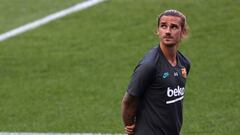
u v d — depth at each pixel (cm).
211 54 3178
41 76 3008
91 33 3581
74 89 2820
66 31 3647
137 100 1420
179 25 1411
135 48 3322
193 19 3672
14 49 3409
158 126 1423
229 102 2598
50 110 2588
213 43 3325
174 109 1435
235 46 3266
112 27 3647
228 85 2786
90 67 3092
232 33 3441
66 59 3216
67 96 2742
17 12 4081
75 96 2738
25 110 2592
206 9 3806
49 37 3569
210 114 2480
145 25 3638
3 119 2498
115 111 2550
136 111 1445
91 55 3253
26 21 3884
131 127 1459
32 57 3269
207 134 2286
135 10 3881
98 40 3462
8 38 3597
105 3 4053
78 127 2398
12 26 3812
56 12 3997
